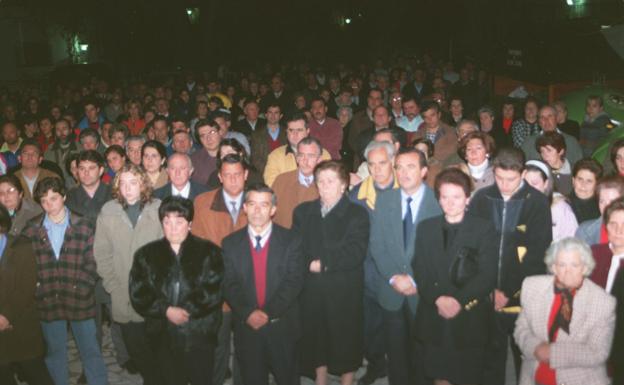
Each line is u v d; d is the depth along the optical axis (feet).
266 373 17.21
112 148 24.07
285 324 17.02
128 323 18.01
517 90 49.06
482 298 16.20
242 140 29.01
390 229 17.85
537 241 16.99
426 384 17.51
